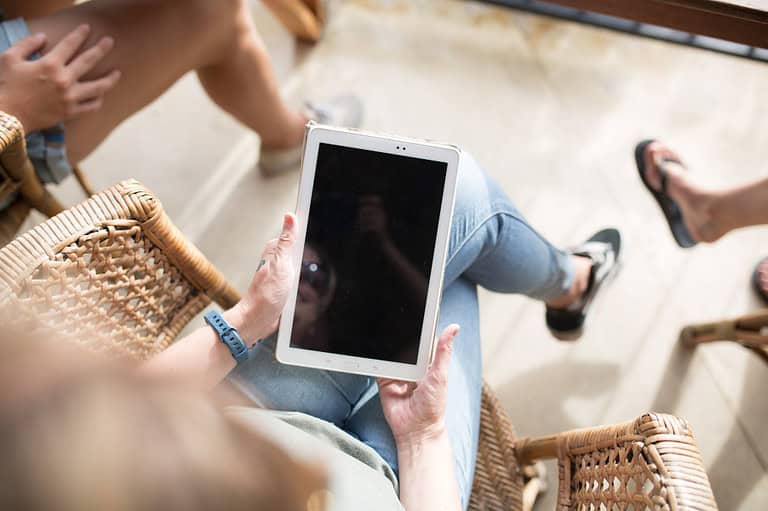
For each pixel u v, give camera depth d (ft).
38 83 2.82
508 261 3.31
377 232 2.53
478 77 5.36
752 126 5.28
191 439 0.97
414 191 2.53
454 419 2.76
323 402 2.70
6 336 0.98
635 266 4.91
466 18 5.45
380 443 2.60
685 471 2.12
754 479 4.41
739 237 4.97
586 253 4.35
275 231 4.92
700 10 2.67
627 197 5.11
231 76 3.88
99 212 2.27
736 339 4.28
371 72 5.34
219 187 4.99
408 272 2.57
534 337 4.71
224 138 5.11
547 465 4.36
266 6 4.83
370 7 5.44
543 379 4.63
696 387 4.63
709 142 5.24
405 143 2.49
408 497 2.36
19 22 2.92
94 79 3.04
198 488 0.93
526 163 5.16
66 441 0.87
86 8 3.08
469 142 5.20
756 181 4.10
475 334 3.11
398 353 2.60
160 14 3.17
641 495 2.18
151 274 2.56
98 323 2.46
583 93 5.34
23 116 2.83
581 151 5.21
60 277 2.22
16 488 0.84
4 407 0.89
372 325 2.58
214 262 4.82
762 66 5.35
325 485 1.17
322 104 5.07
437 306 2.58
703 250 4.94
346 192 2.50
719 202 4.23
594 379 4.64
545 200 5.07
